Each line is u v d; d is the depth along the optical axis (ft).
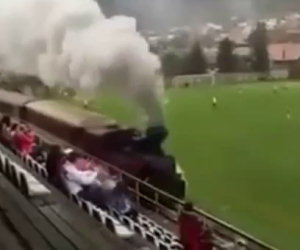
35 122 63.98
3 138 65.92
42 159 51.98
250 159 84.07
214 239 31.37
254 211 63.05
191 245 30.66
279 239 55.62
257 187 71.67
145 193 43.06
